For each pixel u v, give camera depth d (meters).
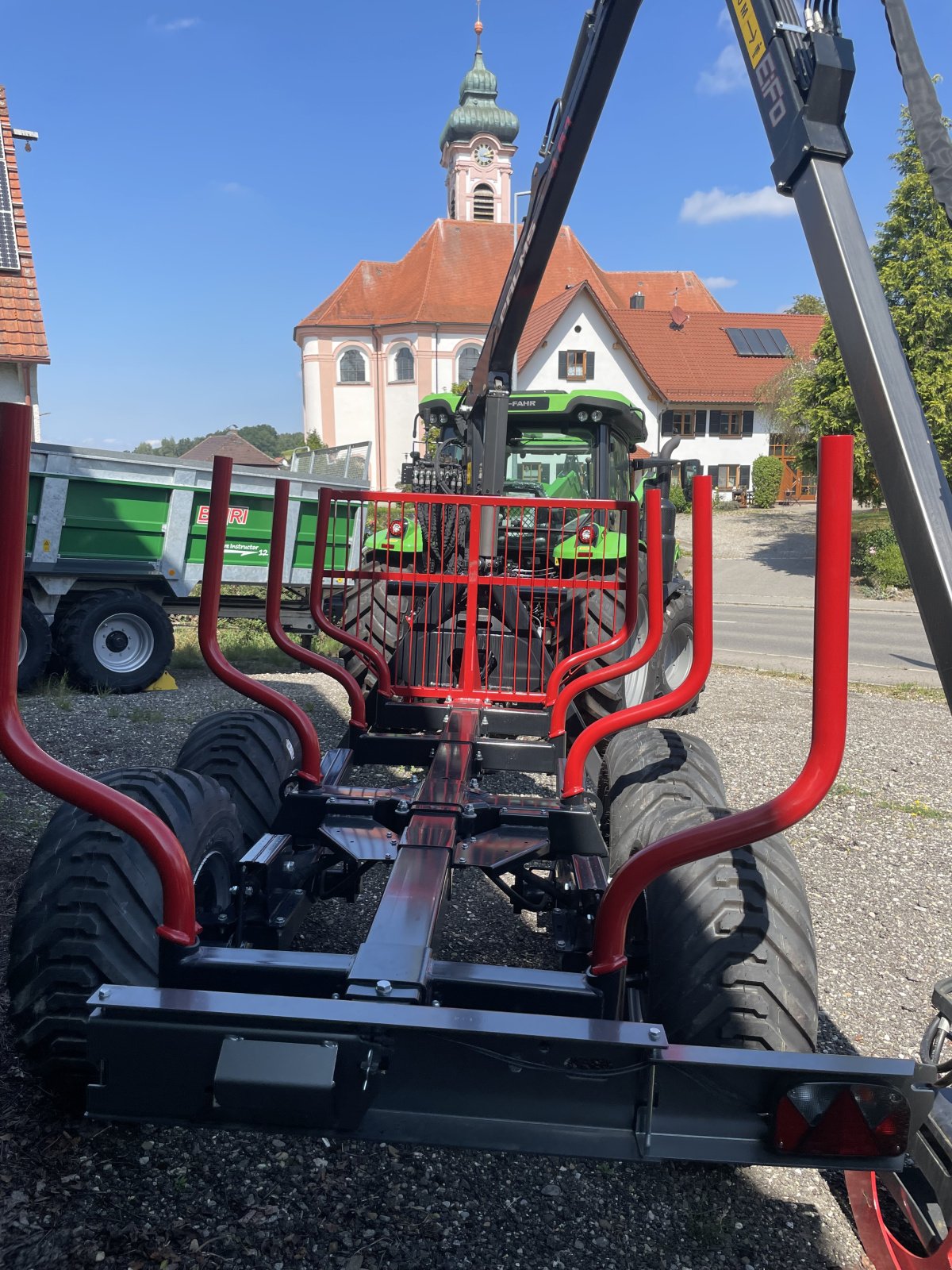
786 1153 1.63
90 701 7.40
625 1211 2.23
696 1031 2.07
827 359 22.14
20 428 1.67
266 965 1.98
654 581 3.37
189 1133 2.39
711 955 2.08
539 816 2.80
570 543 5.29
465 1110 1.68
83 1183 2.18
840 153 1.73
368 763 3.50
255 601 9.21
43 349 13.62
